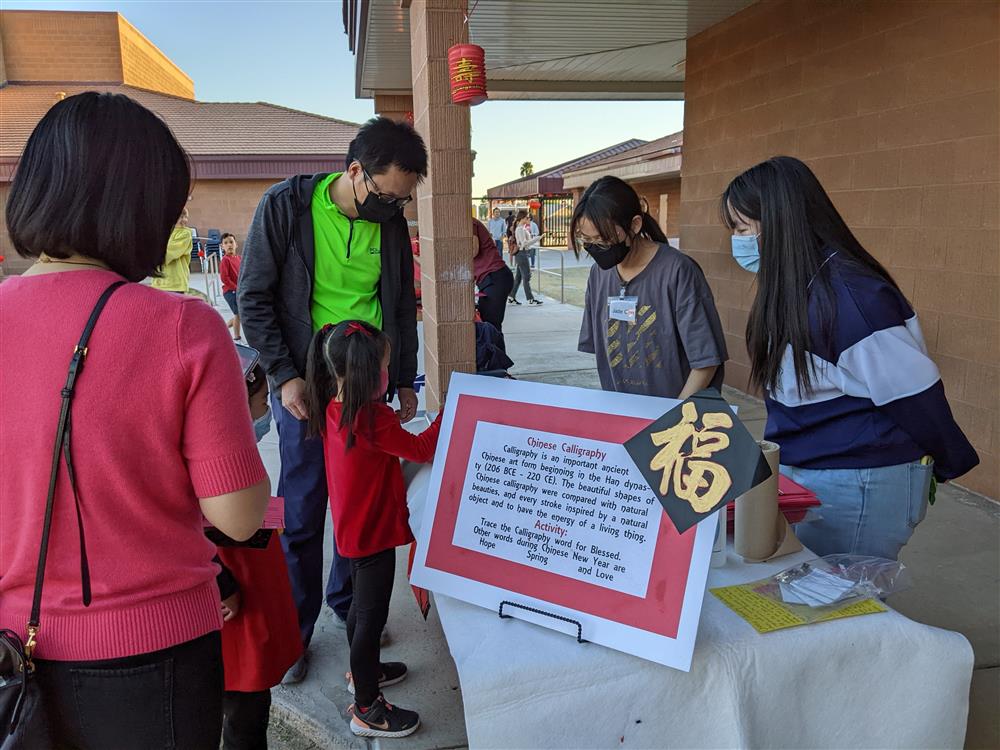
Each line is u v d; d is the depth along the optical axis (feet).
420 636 8.35
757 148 17.16
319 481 7.61
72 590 3.19
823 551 5.73
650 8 17.37
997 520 11.04
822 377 5.25
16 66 81.15
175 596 3.40
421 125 11.52
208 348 3.32
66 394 3.07
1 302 3.19
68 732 3.35
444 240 10.83
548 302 39.17
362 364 5.83
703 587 3.87
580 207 7.37
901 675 4.24
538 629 4.30
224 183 59.47
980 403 11.80
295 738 7.09
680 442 4.00
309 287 7.41
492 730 3.97
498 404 4.81
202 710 3.59
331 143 64.90
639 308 7.69
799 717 4.17
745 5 17.22
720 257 19.12
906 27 12.58
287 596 5.81
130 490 3.20
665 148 50.90
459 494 4.76
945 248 12.16
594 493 4.33
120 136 3.22
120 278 3.34
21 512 3.13
